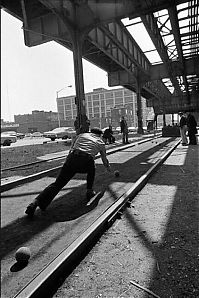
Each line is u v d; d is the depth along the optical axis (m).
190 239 2.94
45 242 3.12
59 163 10.22
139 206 4.25
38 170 8.62
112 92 151.62
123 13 14.66
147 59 33.94
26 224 3.71
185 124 14.91
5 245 3.05
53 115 124.62
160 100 53.53
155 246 2.82
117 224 3.52
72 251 2.54
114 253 2.72
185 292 2.01
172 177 6.43
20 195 5.56
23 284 2.29
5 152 15.54
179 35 20.83
